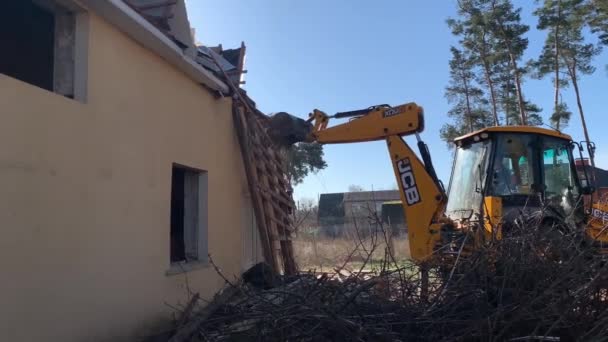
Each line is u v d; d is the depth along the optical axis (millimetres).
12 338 4113
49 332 4496
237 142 9148
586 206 7621
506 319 5285
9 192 4121
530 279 5473
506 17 27359
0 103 4062
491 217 6852
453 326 5223
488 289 5504
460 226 7102
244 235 9602
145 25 5809
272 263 9008
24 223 4262
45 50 5605
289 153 11258
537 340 5117
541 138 7625
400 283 5805
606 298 5598
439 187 7727
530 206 7312
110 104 5508
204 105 7895
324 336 4898
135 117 5977
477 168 7805
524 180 7504
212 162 8102
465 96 30266
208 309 5980
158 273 6363
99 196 5238
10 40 5828
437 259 6207
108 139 5434
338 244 14742
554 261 5594
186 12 7441
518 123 28172
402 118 8039
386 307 5449
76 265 4863
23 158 4270
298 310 5082
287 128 8938
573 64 26656
